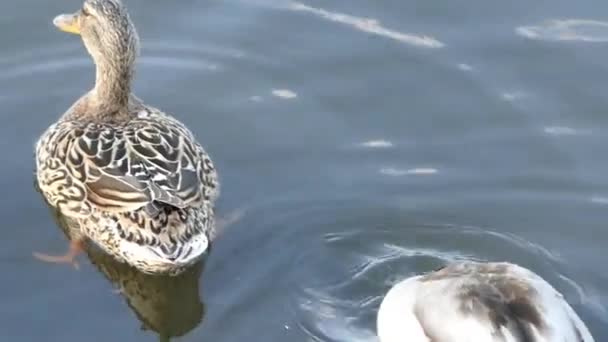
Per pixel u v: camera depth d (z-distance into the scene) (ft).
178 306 34.58
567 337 28.40
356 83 42.11
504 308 28.63
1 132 40.16
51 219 37.40
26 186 38.40
